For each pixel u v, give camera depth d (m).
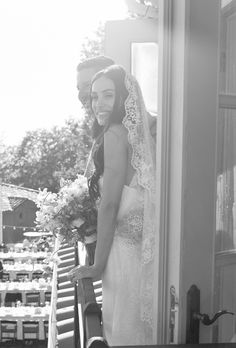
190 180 1.24
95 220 2.30
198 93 1.23
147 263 1.71
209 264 1.27
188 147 1.23
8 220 32.31
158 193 1.34
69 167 37.12
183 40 1.21
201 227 1.26
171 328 1.30
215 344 1.25
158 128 1.33
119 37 3.06
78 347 2.49
